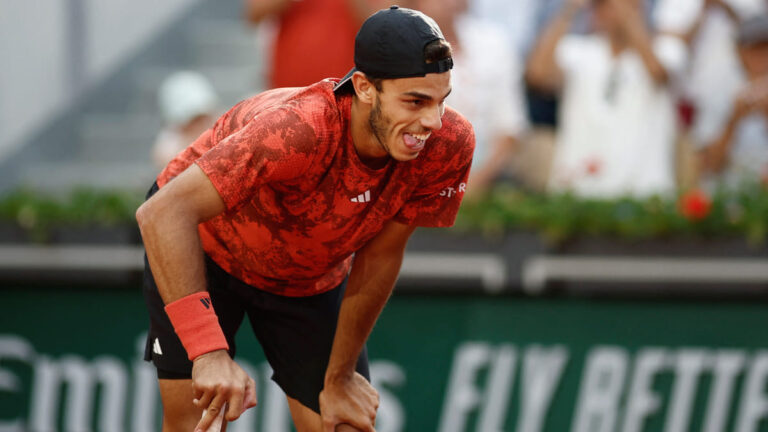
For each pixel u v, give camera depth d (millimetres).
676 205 14391
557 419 14391
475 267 14336
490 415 14453
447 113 7840
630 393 14336
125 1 23938
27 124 22062
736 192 14812
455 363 14461
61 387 14938
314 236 8094
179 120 17531
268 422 14648
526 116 18078
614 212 14250
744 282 14156
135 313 14859
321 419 9219
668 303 14297
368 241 8547
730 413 14281
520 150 18062
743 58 16781
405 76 6871
